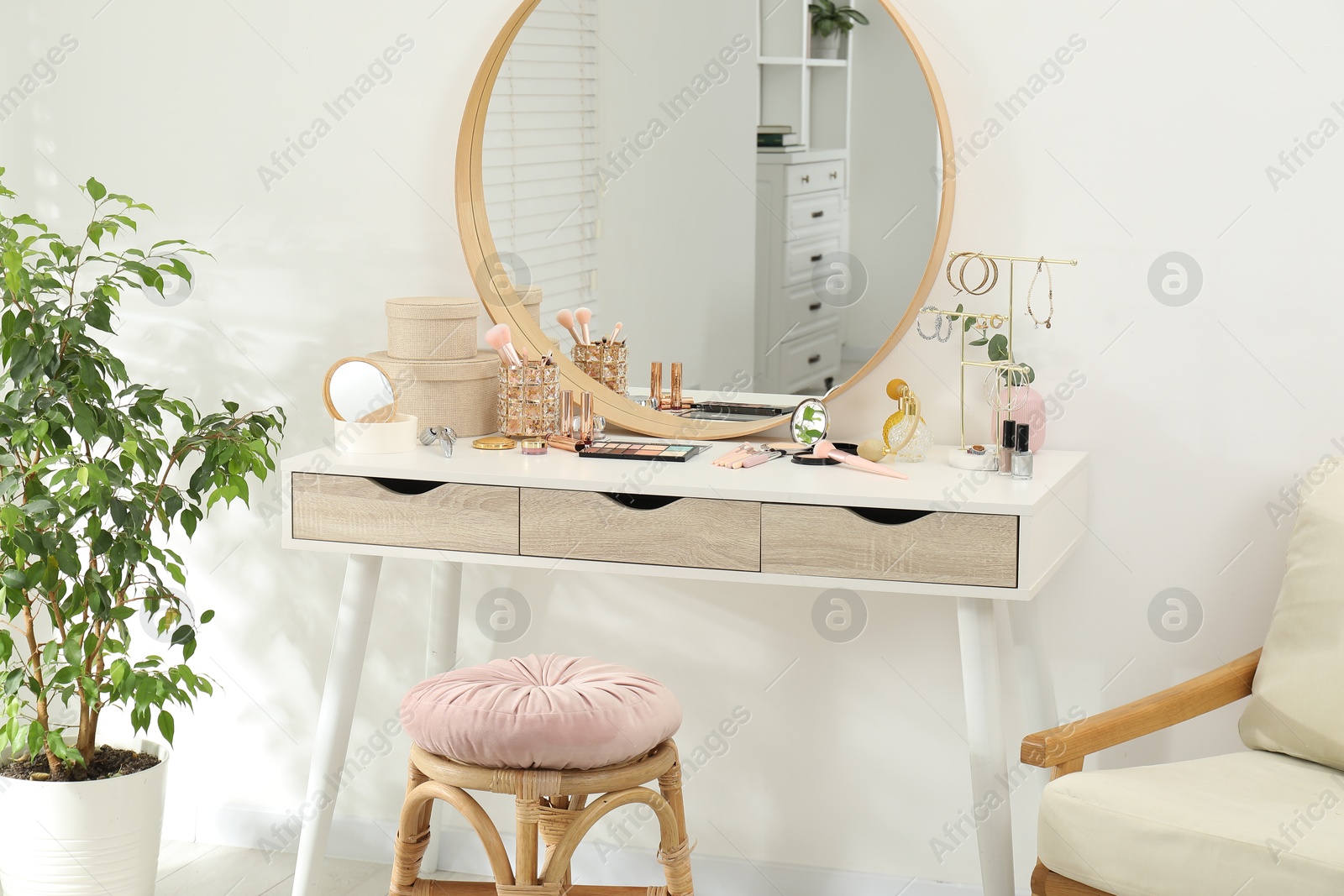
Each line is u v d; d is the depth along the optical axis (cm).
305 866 210
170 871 249
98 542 211
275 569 253
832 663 229
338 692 207
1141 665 213
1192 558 208
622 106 224
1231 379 202
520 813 172
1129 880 158
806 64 213
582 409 219
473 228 231
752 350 222
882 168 210
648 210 225
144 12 243
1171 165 200
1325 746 177
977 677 180
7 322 211
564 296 232
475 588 244
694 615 235
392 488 204
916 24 208
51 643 217
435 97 232
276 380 247
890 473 191
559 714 171
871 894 232
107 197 218
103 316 217
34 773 224
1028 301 209
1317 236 195
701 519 184
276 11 237
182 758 263
